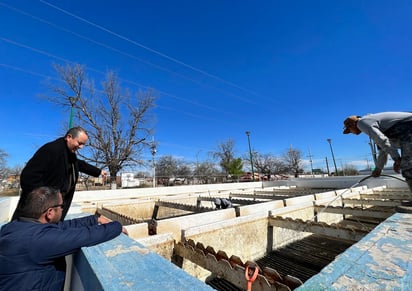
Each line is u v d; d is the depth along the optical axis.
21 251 1.24
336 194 7.89
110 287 0.96
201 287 0.96
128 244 1.57
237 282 2.12
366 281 1.02
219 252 2.57
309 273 3.96
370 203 6.64
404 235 1.60
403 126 2.18
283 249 5.10
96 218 1.98
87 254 1.37
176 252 3.44
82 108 17.55
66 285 1.81
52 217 1.47
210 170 32.81
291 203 6.35
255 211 5.42
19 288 1.23
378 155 2.65
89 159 17.55
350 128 2.65
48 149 2.08
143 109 19.64
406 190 9.05
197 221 4.29
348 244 5.14
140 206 8.14
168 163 31.64
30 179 1.89
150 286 0.97
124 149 18.84
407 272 1.08
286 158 37.44
